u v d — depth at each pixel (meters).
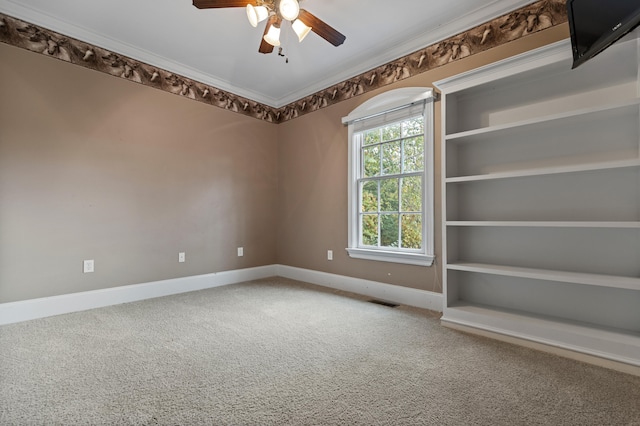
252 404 1.46
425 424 1.32
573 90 2.18
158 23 2.82
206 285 3.86
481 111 2.61
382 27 2.87
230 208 4.14
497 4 2.52
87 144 2.99
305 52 3.30
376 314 2.81
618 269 2.00
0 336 2.26
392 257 3.25
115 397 1.51
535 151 2.33
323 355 1.99
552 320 2.15
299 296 3.46
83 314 2.79
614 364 1.77
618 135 2.01
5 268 2.56
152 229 3.42
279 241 4.66
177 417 1.36
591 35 1.70
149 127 3.41
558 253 2.23
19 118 2.64
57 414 1.38
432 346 2.12
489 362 1.88
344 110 3.79
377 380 1.68
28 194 2.67
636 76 1.96
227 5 2.10
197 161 3.82
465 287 2.69
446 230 2.52
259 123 4.50
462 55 2.78
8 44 2.59
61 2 2.54
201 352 2.03
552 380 1.67
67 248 2.86
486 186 2.57
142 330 2.41
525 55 2.10
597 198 2.09
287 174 4.55
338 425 1.32
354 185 3.65
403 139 3.26
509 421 1.34
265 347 2.11
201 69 3.70
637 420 1.34
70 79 2.89
